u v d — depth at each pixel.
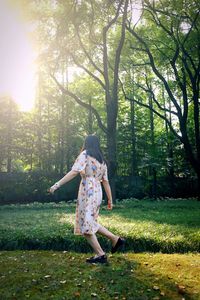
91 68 18.48
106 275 4.07
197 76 18.11
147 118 31.75
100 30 17.11
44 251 5.70
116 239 4.50
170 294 3.54
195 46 18.14
